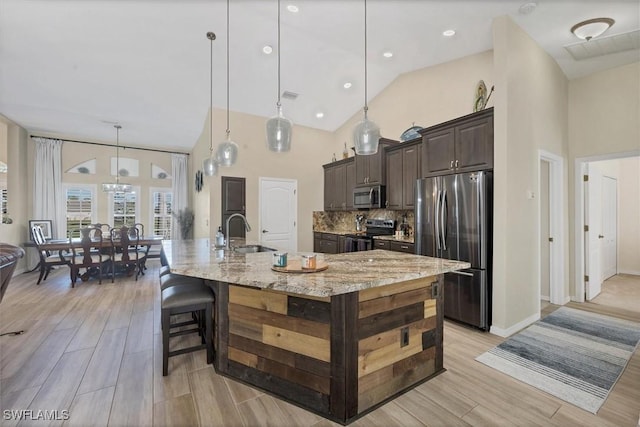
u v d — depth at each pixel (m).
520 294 3.07
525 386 2.04
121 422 1.65
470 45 3.56
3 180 6.02
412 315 2.03
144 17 3.13
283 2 2.92
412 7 2.85
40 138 6.13
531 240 3.23
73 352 2.49
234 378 2.08
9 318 3.30
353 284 1.54
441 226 3.28
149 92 4.59
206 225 5.46
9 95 4.50
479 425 1.65
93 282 5.05
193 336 2.86
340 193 5.82
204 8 3.06
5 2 2.81
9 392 1.92
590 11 2.74
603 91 3.84
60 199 6.31
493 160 2.95
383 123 5.16
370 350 1.79
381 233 4.92
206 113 5.35
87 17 3.07
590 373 2.21
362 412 1.74
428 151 3.63
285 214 5.88
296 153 6.02
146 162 7.39
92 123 5.73
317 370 1.74
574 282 4.09
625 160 5.80
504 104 2.85
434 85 4.29
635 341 2.76
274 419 1.68
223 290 2.12
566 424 1.67
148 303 3.88
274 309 1.90
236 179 5.33
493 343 2.71
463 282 3.09
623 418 1.73
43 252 5.40
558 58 3.63
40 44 3.41
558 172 3.92
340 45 3.71
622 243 5.82
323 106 5.50
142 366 2.27
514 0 2.62
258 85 4.62
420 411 1.77
